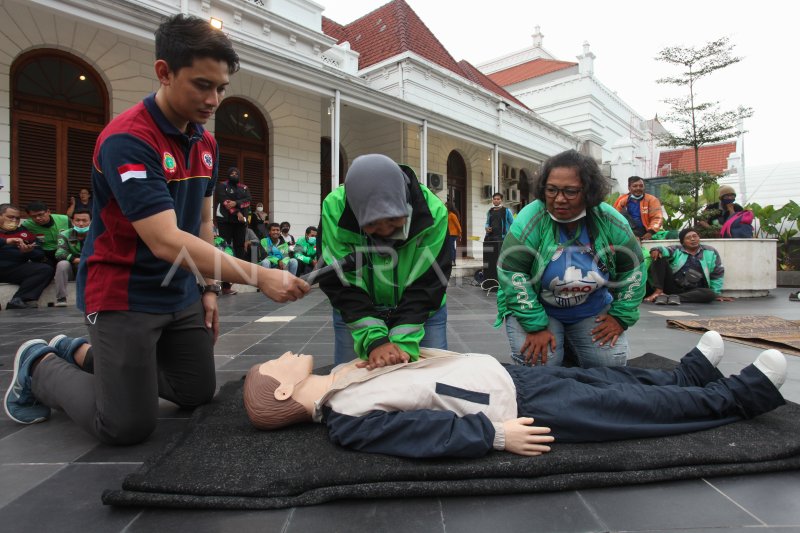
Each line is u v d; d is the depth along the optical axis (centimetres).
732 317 473
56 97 748
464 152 1419
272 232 862
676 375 194
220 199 743
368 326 184
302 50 1026
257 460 154
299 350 343
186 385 206
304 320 495
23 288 610
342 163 1259
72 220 674
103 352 164
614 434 163
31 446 176
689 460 148
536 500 134
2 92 691
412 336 182
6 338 390
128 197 147
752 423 177
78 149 770
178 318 189
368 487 135
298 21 1029
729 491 138
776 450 153
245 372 283
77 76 766
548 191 213
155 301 172
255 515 128
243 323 476
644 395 168
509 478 142
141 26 624
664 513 127
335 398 170
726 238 750
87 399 174
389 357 175
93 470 156
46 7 559
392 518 126
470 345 357
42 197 739
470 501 134
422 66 1219
